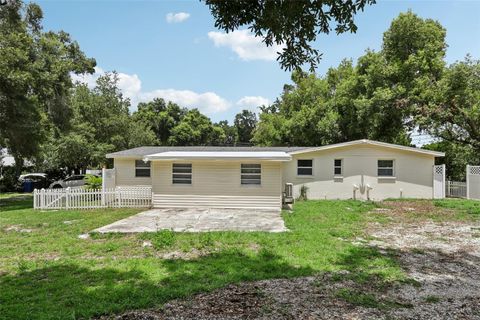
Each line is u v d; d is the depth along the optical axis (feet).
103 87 100.48
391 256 22.90
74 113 73.05
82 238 28.12
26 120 52.08
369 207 46.39
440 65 67.72
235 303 14.74
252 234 28.73
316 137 91.40
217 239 27.09
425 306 14.57
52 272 19.11
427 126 66.18
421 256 23.04
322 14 15.28
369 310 14.07
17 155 61.26
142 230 30.96
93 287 16.53
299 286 16.92
